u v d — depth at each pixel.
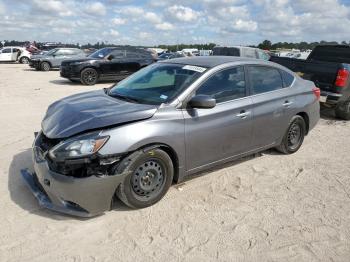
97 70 16.11
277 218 3.94
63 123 3.90
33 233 3.51
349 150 6.38
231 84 4.77
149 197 4.01
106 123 3.69
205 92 4.43
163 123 3.97
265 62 5.44
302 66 8.90
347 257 3.31
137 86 4.75
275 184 4.82
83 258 3.18
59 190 3.58
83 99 4.57
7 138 6.48
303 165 5.55
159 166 4.02
